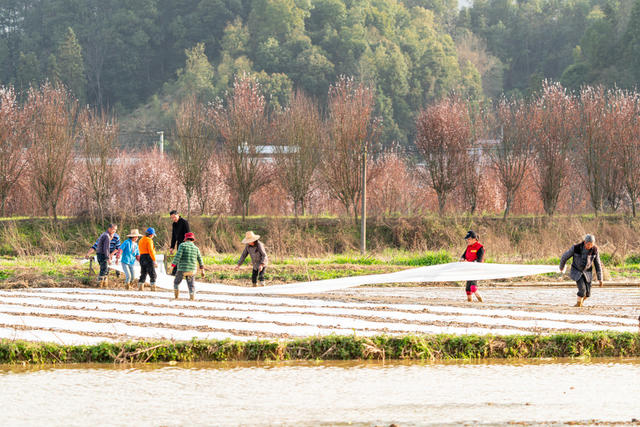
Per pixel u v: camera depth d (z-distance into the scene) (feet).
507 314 78.13
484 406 45.01
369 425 41.16
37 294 94.02
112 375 52.39
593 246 86.33
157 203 219.61
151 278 99.19
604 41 570.46
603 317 76.43
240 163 213.05
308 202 229.86
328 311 79.15
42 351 56.39
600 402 45.98
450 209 227.20
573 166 228.43
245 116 216.33
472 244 87.86
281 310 79.77
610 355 60.34
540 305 88.12
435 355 58.90
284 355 58.03
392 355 58.49
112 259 109.50
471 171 225.35
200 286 102.83
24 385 49.37
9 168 198.80
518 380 51.75
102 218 196.65
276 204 226.38
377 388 49.16
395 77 633.61
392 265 139.95
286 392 48.06
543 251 158.92
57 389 48.37
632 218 206.80
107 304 83.82
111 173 203.21
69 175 202.49
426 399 46.50
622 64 547.90
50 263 135.23
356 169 207.41
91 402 45.42
